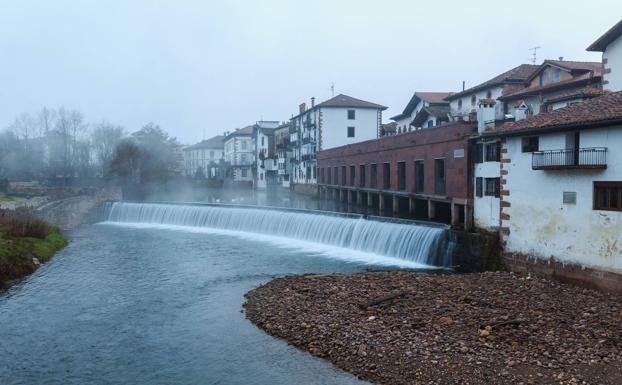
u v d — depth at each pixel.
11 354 15.75
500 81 45.19
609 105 19.64
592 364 13.05
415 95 62.44
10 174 83.25
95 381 13.88
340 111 70.38
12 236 32.53
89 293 22.66
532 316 16.61
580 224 19.70
